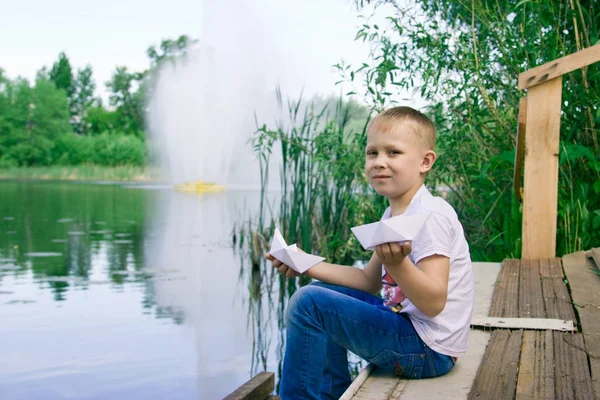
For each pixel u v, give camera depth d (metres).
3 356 3.55
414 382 1.94
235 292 5.38
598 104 4.02
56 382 3.17
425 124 2.00
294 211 6.26
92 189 19.59
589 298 2.89
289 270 2.05
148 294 5.18
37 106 37.84
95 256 6.93
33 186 22.12
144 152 31.34
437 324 1.91
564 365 2.05
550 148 3.87
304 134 6.20
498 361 2.11
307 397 1.96
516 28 4.80
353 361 3.77
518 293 3.04
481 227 4.77
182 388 3.13
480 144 4.71
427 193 2.00
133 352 3.67
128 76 42.78
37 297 4.98
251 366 3.51
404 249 1.67
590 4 4.38
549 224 3.89
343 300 1.95
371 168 2.01
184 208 12.41
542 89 3.85
